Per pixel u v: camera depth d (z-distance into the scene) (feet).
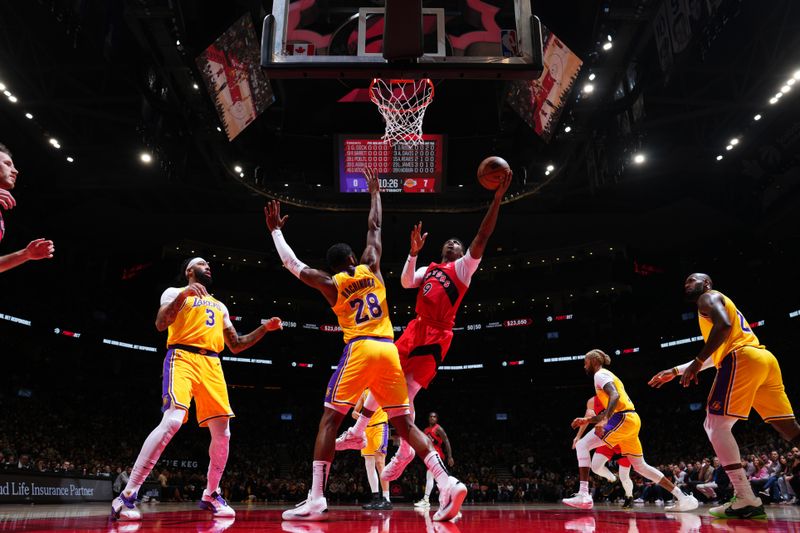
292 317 143.64
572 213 117.50
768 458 56.13
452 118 81.76
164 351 131.34
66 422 101.76
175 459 101.81
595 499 77.56
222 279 136.87
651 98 79.66
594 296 140.05
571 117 81.15
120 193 106.22
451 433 130.93
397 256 135.33
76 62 73.92
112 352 124.77
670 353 124.26
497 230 125.70
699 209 114.42
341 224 121.90
